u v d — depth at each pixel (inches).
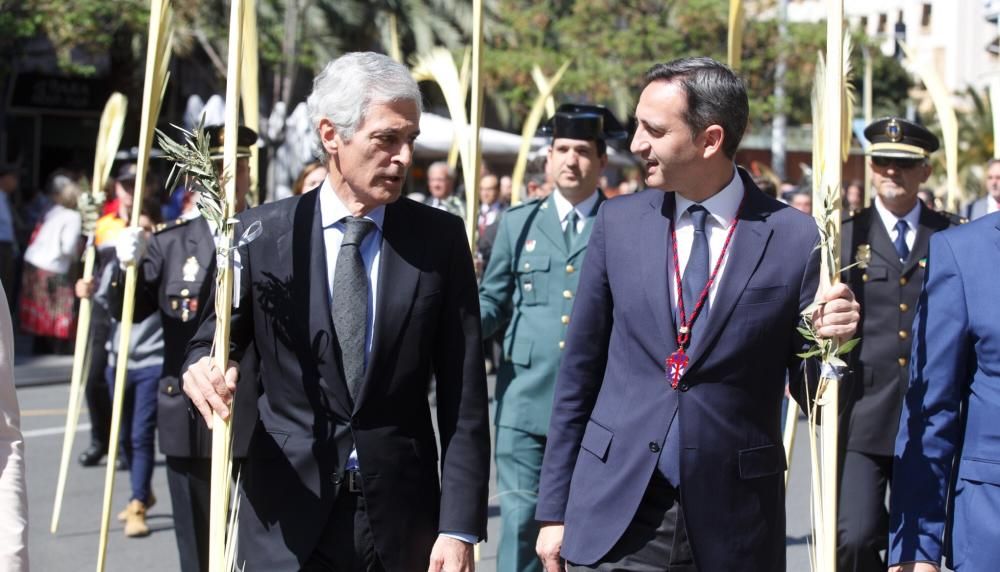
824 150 144.4
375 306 129.9
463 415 133.0
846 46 163.0
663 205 140.1
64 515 306.7
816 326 126.9
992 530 128.4
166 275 214.4
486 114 1073.5
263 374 132.3
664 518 134.8
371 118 127.2
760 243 134.6
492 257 224.5
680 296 135.3
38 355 596.4
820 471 134.0
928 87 279.4
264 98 903.1
